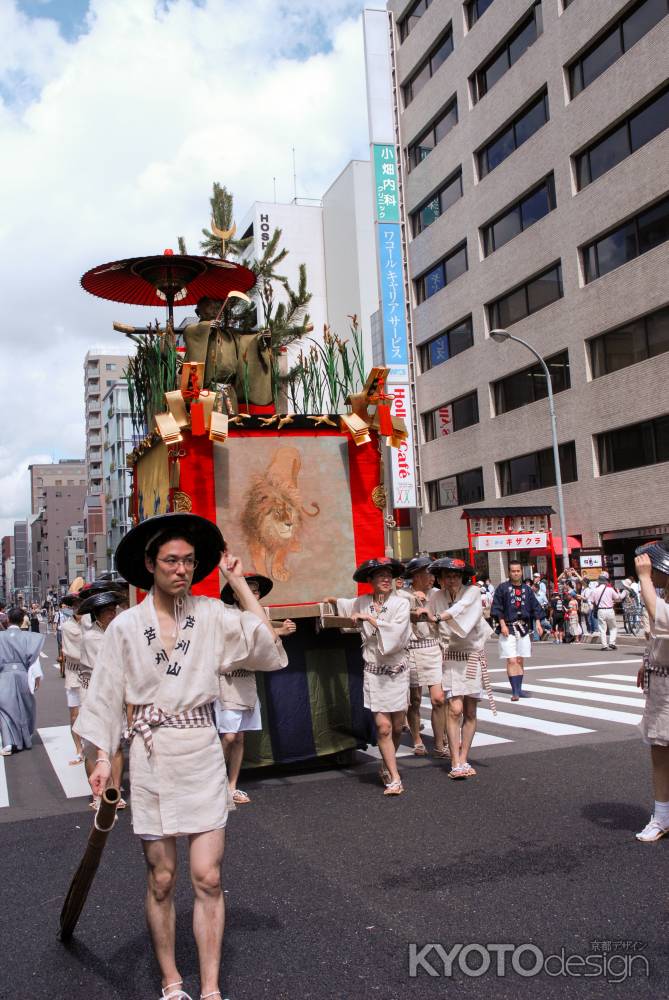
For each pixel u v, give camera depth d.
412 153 38.22
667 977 3.46
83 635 7.39
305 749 8.01
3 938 4.26
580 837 5.32
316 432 8.18
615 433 26.41
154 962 3.90
